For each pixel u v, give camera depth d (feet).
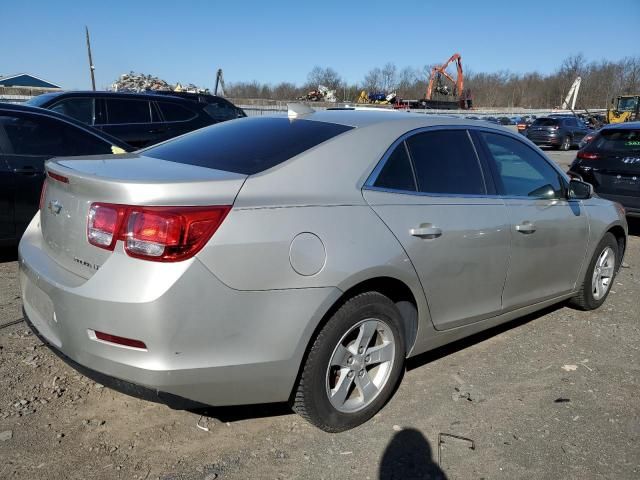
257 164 9.12
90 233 8.09
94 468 8.39
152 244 7.52
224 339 7.88
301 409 9.06
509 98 289.74
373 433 9.62
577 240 14.05
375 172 9.82
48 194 9.52
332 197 9.04
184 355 7.68
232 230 7.86
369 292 9.25
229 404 8.41
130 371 7.64
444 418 10.19
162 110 30.04
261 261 8.00
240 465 8.64
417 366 12.16
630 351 13.46
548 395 11.18
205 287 7.64
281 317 8.18
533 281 12.92
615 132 26.07
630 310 16.37
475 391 11.19
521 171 12.83
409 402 10.66
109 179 7.99
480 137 12.09
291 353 8.36
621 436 9.89
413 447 9.29
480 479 8.61
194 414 9.89
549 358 12.87
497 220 11.44
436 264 10.19
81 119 27.25
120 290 7.52
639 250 24.20
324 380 8.97
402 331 10.09
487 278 11.45
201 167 9.21
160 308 7.42
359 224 9.08
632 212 25.21
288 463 8.75
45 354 11.72
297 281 8.27
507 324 14.84
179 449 8.95
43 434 9.12
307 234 8.43
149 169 9.02
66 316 8.07
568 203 13.82
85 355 7.97
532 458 9.16
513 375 11.95
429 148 10.93
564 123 88.63
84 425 9.43
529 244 12.34
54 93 27.48
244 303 7.91
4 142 17.07
